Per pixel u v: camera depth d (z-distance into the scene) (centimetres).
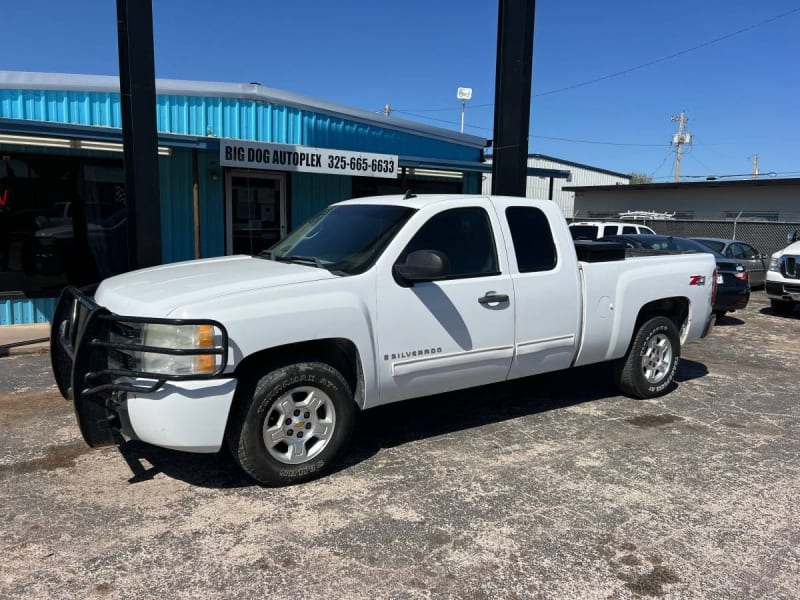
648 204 3262
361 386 426
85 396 369
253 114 1137
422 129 1358
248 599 290
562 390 640
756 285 1625
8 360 732
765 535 357
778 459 470
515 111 831
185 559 321
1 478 414
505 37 820
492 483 416
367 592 297
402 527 357
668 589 305
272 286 391
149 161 709
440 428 521
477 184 1463
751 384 693
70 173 947
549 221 523
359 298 414
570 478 427
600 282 547
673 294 605
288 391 396
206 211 1084
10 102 947
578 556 332
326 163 1026
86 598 288
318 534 348
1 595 288
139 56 687
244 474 423
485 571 316
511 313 487
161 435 361
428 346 446
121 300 398
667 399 621
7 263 912
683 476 434
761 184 2764
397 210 470
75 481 411
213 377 360
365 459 454
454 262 465
